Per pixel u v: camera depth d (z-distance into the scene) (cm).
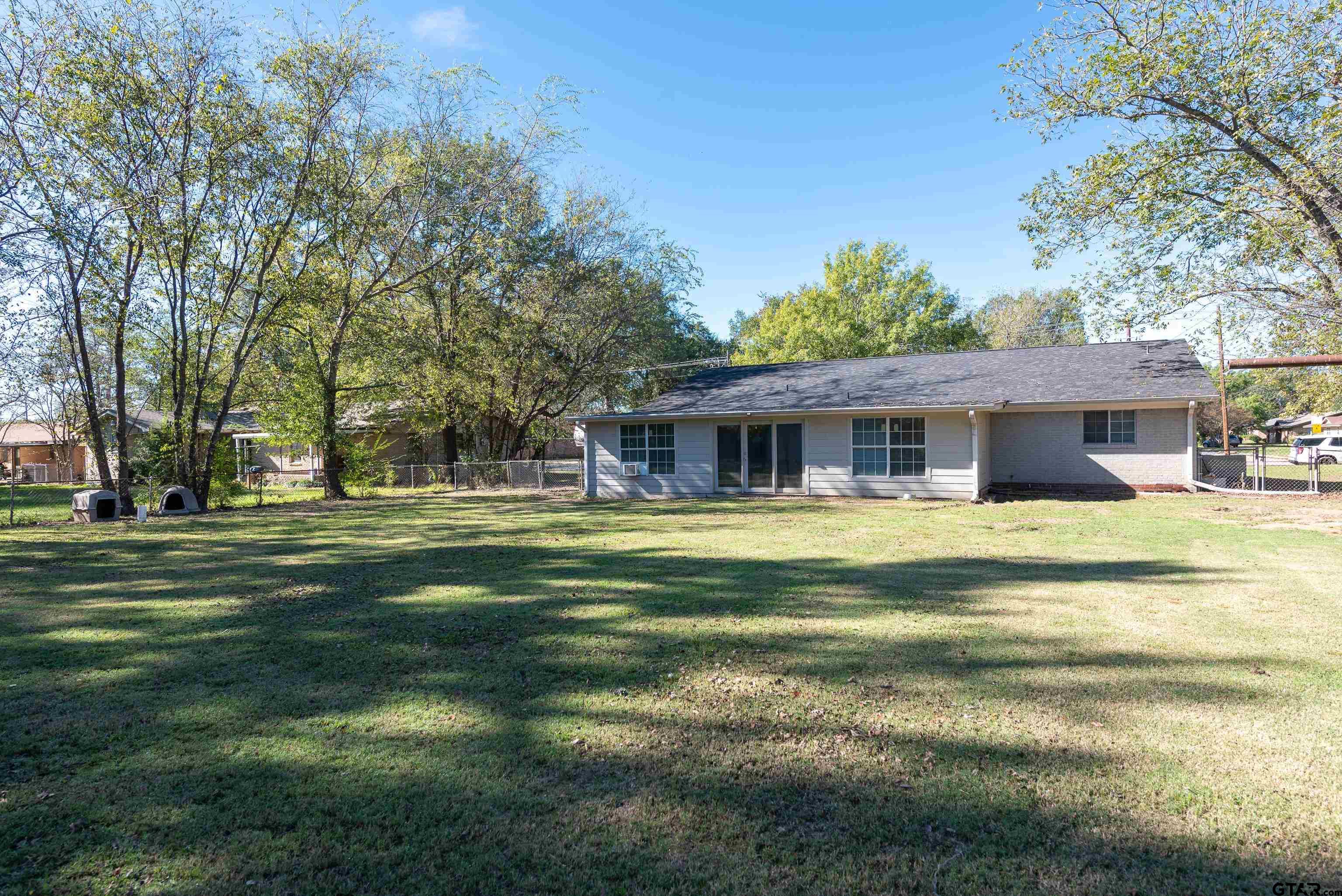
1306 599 596
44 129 1337
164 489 1752
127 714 375
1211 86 1452
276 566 838
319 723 362
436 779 303
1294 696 379
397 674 437
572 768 312
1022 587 662
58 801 286
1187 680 406
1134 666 432
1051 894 224
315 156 1717
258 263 1741
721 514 1386
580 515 1441
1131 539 948
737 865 241
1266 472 2175
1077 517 1220
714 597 636
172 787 298
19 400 1551
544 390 2489
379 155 1883
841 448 1694
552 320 2325
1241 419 4122
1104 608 576
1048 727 347
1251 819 264
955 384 1762
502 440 2747
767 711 372
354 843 257
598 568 789
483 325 2272
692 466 1827
